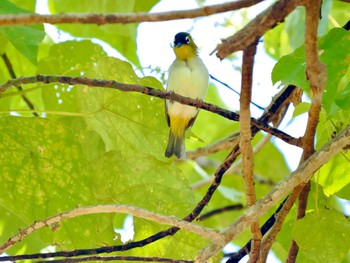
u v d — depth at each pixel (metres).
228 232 7.68
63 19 6.42
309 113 7.82
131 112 10.28
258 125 8.71
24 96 12.91
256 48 6.65
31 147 9.47
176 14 6.51
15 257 8.85
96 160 10.12
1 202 9.55
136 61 13.57
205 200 9.40
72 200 9.59
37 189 9.58
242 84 7.01
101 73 9.98
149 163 10.15
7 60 12.12
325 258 8.56
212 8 6.55
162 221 7.76
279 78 7.99
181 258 10.07
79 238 9.65
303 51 8.00
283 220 8.88
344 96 8.45
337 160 9.52
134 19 6.47
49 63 11.94
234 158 9.17
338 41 8.05
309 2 6.44
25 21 6.41
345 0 8.31
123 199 10.23
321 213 8.72
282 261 14.28
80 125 11.96
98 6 12.54
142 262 10.01
